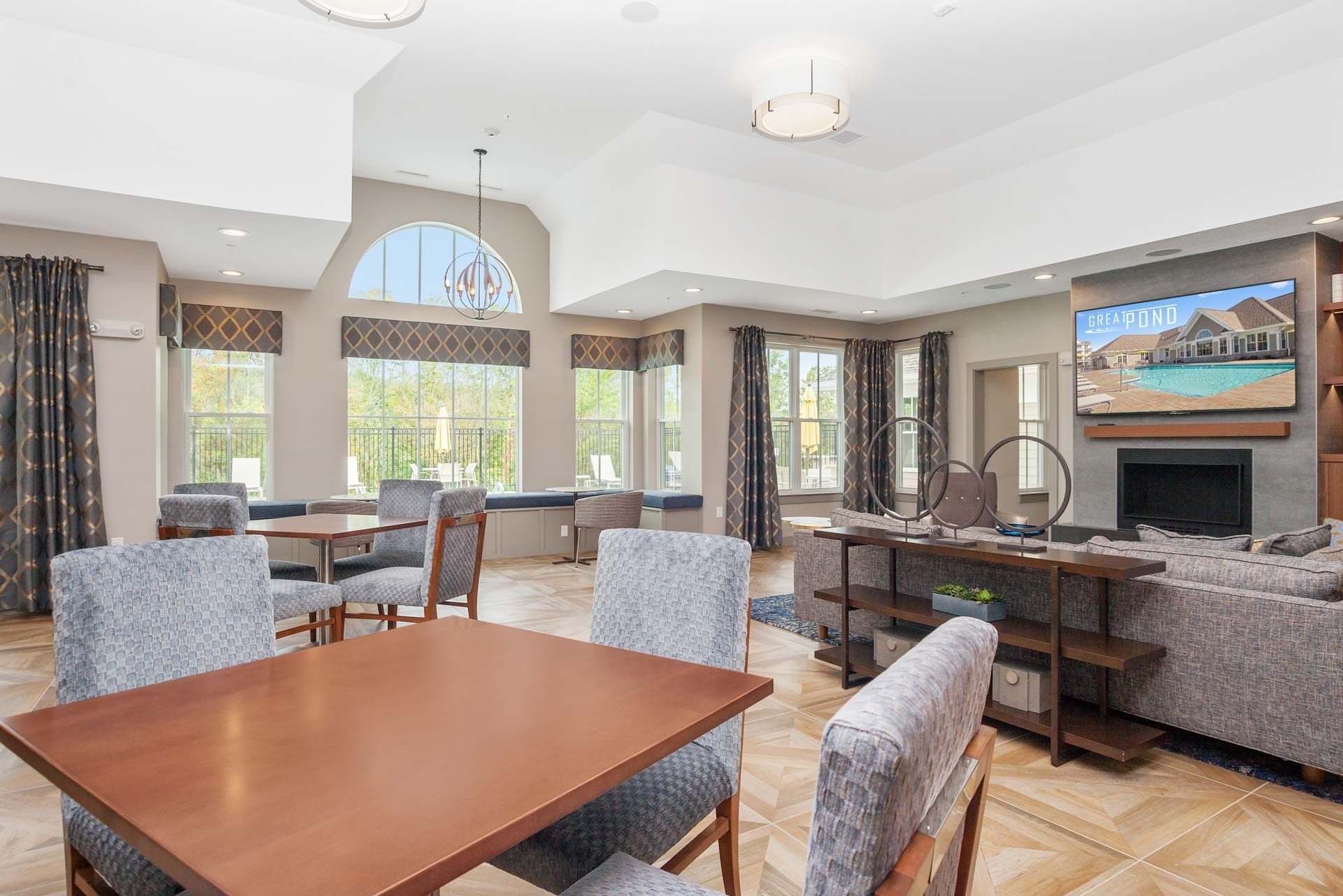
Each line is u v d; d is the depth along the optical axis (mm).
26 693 3545
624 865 1288
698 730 1205
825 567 4234
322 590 3494
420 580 3645
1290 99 4637
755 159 6344
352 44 4449
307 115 4656
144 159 4227
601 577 1985
